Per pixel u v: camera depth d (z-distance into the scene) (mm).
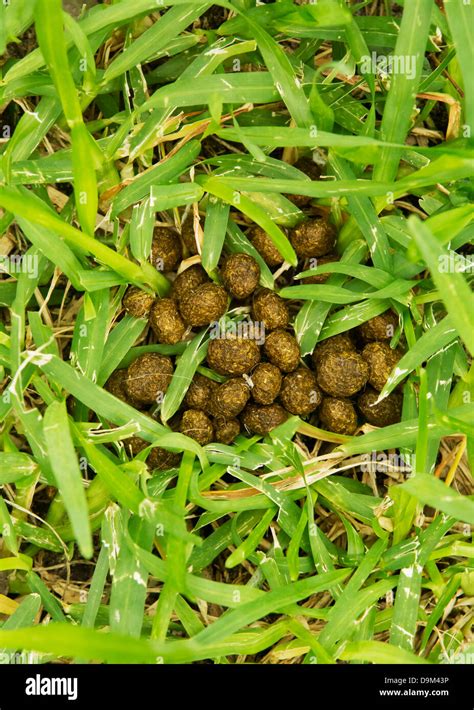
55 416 204
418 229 187
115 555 213
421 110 243
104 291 221
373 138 213
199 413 221
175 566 205
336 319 225
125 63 219
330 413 222
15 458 219
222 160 228
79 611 221
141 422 217
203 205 230
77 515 194
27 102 235
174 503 212
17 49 237
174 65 235
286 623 216
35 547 230
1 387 234
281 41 242
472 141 203
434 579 224
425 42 206
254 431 224
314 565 223
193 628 217
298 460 220
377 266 224
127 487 208
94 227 216
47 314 234
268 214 227
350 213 225
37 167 220
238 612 205
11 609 222
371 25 229
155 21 234
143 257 218
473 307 192
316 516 236
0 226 224
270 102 229
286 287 225
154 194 216
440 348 217
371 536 232
